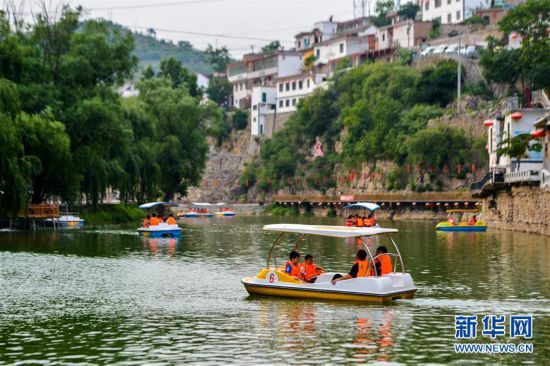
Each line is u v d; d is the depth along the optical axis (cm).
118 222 8619
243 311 2880
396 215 11444
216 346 2364
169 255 4941
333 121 15162
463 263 4416
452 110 12019
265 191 16262
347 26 19262
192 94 18600
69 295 3278
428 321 2688
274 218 12319
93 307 2995
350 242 6141
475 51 13125
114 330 2592
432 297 3155
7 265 4322
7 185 6378
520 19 10162
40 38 7831
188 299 3153
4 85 6444
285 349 2323
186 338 2470
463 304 2997
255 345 2370
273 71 19325
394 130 12450
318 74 16812
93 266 4291
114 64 8038
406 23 15525
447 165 11375
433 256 4856
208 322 2695
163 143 11319
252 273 3988
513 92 11494
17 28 7712
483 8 14788
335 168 14475
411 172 11931
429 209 10925
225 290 3384
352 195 12256
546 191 6425
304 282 3102
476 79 12756
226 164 18475
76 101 7719
